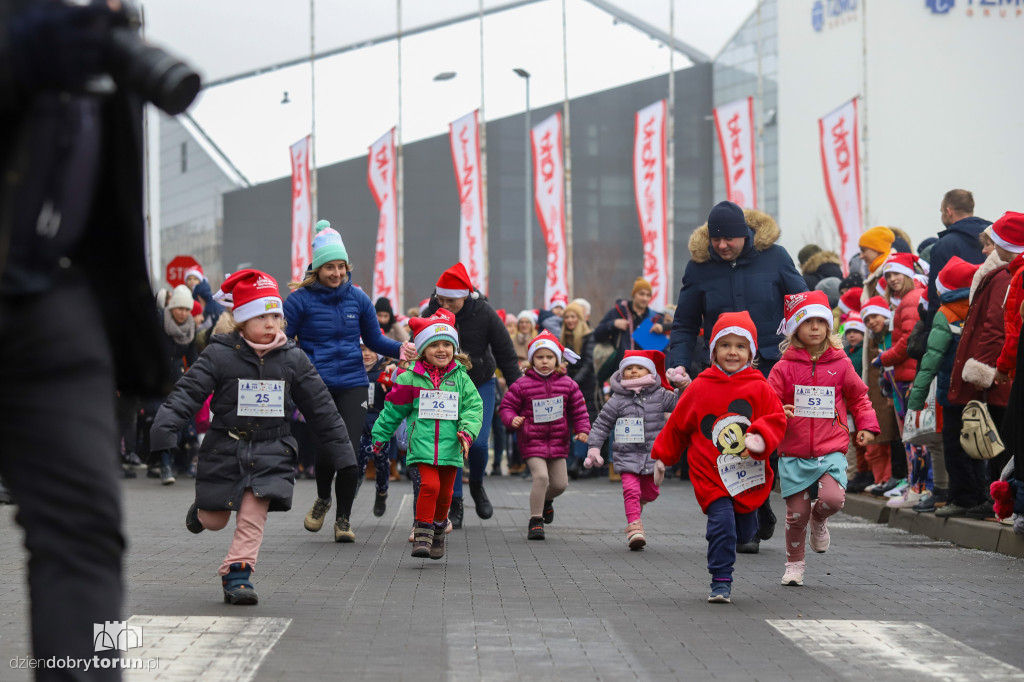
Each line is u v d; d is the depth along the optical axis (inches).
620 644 247.8
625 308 751.1
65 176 122.2
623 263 2630.4
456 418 381.1
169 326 719.7
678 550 412.8
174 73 114.1
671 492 668.1
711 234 433.1
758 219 440.8
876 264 559.2
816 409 337.1
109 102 124.7
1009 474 405.4
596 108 2620.6
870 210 2148.1
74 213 124.3
